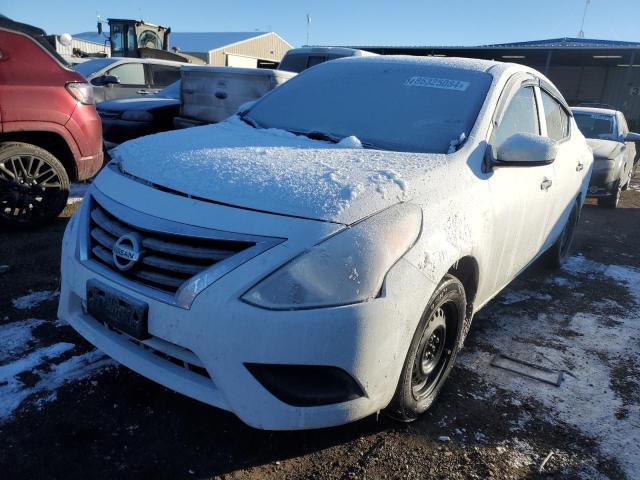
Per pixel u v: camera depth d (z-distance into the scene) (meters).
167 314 1.99
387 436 2.43
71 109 4.80
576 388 2.98
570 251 5.88
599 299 4.42
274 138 2.97
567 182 4.14
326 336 1.91
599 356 3.39
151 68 10.82
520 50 23.88
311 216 2.02
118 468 2.13
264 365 1.93
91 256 2.38
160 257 2.11
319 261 1.94
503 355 3.28
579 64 28.66
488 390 2.88
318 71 3.75
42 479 2.05
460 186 2.56
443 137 2.87
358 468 2.23
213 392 2.00
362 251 1.99
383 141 2.94
